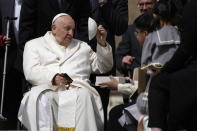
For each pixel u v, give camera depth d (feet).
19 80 57.88
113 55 56.39
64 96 48.11
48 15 54.54
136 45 55.26
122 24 56.90
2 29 57.52
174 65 32.32
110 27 56.65
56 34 51.03
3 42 54.29
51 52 50.72
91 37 51.98
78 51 51.24
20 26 54.44
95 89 49.78
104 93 53.93
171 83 31.24
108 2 56.75
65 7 54.44
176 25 38.32
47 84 48.80
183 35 31.50
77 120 47.26
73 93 47.96
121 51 56.18
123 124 42.45
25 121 47.29
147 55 38.29
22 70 54.49
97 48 51.34
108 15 56.34
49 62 50.31
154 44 37.73
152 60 37.93
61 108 47.73
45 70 49.21
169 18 38.24
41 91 47.44
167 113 33.17
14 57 56.80
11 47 56.85
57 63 50.42
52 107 47.47
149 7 54.19
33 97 47.16
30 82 49.78
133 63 54.85
